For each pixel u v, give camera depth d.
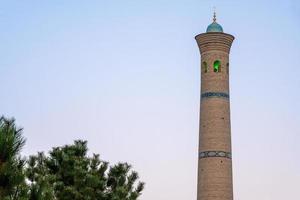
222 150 50.38
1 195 9.62
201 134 51.62
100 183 23.06
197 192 50.91
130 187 24.84
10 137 9.48
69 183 22.91
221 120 51.12
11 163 9.69
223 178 49.69
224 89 52.25
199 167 51.16
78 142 24.30
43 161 22.94
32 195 10.41
